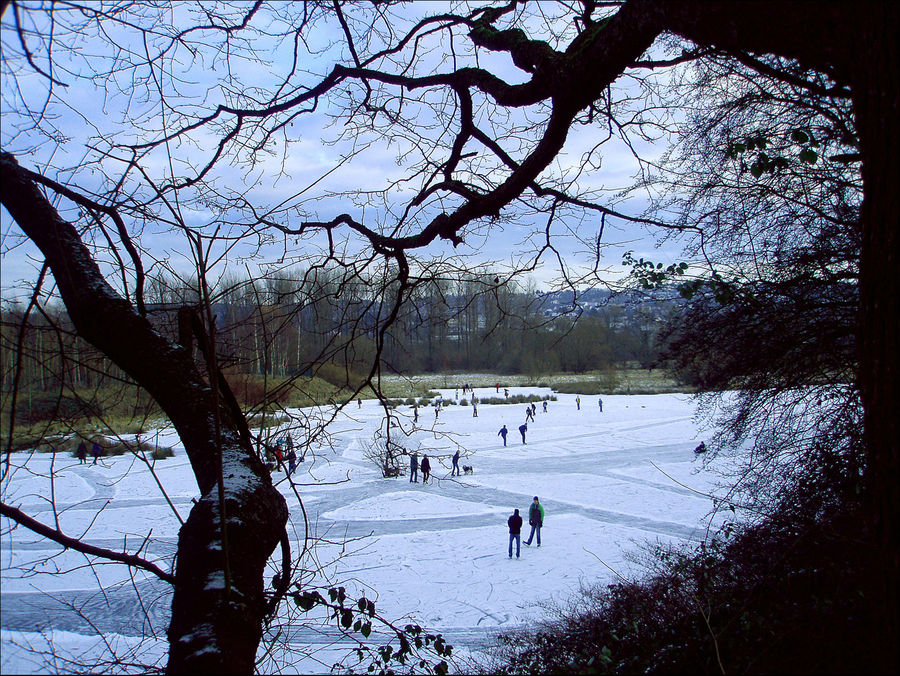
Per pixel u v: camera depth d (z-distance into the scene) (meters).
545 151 3.38
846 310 6.01
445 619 9.38
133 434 3.40
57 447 2.94
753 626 3.79
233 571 2.23
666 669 3.87
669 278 4.80
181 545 2.39
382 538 14.55
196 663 1.84
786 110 5.82
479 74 3.83
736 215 6.44
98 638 6.98
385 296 4.36
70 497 17.50
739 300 5.71
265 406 3.45
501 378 66.81
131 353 2.74
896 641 1.80
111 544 12.98
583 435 33.38
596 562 12.37
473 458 26.75
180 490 19.09
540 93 3.29
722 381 6.90
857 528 3.74
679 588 5.58
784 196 6.14
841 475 5.26
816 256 6.06
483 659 7.12
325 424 3.71
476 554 13.23
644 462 24.48
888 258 1.72
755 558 5.02
